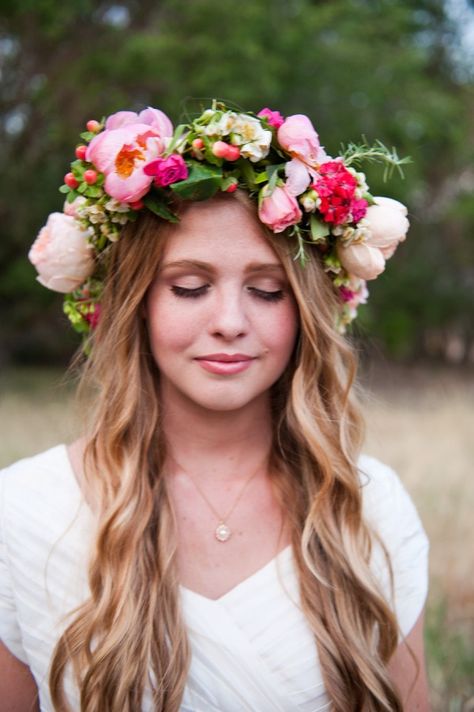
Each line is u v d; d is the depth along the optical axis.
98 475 1.77
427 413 8.92
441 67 15.94
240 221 1.63
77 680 1.67
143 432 1.79
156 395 1.81
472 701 2.71
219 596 1.73
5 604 1.78
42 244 1.85
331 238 1.78
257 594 1.71
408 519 1.91
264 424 1.86
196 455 1.81
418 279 16.73
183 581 1.73
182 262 1.62
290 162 1.65
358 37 11.53
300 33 10.28
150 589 1.69
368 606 1.75
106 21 11.16
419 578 1.88
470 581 3.98
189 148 1.63
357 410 1.92
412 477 5.63
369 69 11.12
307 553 1.73
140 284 1.68
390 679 1.72
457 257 17.20
